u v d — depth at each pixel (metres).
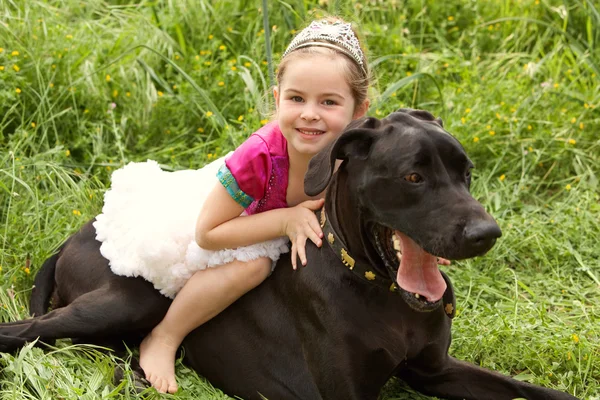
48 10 7.04
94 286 4.14
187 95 6.44
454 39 7.66
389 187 3.33
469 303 4.91
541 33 7.64
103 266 4.14
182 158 6.14
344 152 3.48
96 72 6.06
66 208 5.28
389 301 3.60
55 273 4.45
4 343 3.88
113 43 7.01
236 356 3.96
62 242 4.94
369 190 3.39
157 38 7.05
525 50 7.61
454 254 3.16
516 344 4.36
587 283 5.11
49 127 6.07
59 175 5.38
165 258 3.91
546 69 7.10
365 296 3.60
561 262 5.33
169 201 4.12
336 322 3.60
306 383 3.78
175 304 3.96
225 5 7.41
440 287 3.43
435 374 3.95
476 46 7.48
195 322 3.97
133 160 5.98
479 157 6.21
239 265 3.86
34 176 5.49
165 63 6.94
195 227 3.95
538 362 4.24
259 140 3.89
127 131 6.33
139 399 3.74
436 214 3.23
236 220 3.86
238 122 6.13
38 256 4.77
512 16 7.73
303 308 3.74
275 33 6.93
